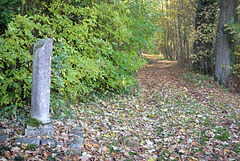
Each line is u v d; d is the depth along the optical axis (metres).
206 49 14.03
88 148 3.89
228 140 4.68
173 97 9.00
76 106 6.25
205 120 6.17
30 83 4.61
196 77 13.32
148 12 7.44
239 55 13.34
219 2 13.23
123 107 7.11
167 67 21.56
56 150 3.48
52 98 5.36
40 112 3.73
